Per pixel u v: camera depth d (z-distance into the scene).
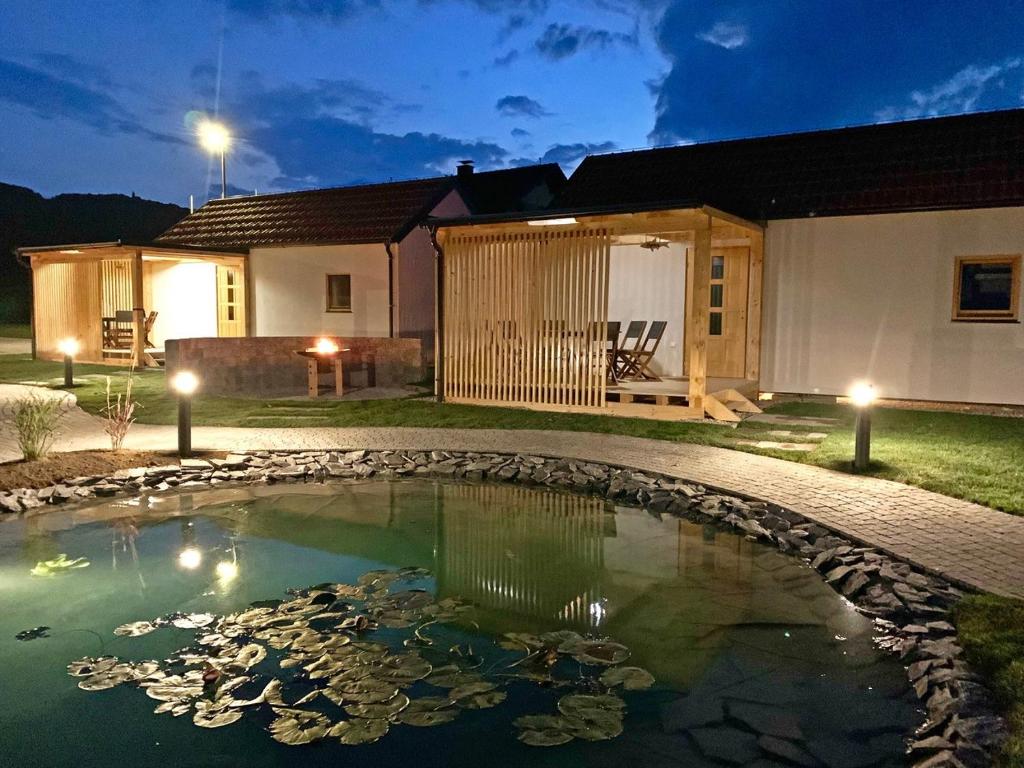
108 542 6.24
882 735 3.44
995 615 4.28
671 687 3.88
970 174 11.70
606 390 11.30
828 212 12.08
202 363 13.15
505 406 12.03
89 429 10.13
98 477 7.80
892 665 4.12
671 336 14.12
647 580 5.44
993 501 6.50
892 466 7.78
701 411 10.63
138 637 4.43
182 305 20.59
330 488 8.01
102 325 17.59
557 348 11.57
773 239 12.73
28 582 5.33
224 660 4.12
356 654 4.21
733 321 13.65
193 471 8.23
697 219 10.35
